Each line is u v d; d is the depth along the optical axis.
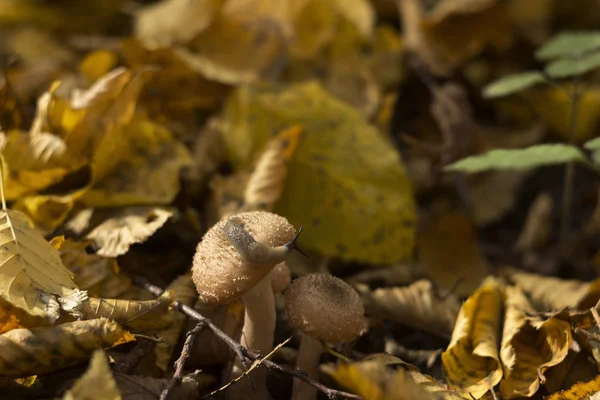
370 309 0.59
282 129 0.67
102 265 0.58
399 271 0.64
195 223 0.63
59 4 0.90
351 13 0.80
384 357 0.55
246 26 0.75
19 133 0.61
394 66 0.80
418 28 0.83
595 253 0.70
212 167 0.67
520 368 0.56
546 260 0.70
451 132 0.72
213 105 0.72
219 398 0.56
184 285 0.58
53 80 0.73
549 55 0.66
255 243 0.53
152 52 0.69
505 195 0.73
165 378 0.56
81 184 0.62
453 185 0.72
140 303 0.55
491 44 0.85
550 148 0.59
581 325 0.56
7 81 0.64
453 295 0.61
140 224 0.60
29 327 0.54
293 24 0.77
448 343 0.59
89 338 0.53
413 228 0.65
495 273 0.65
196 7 0.75
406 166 0.73
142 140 0.63
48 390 0.53
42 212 0.60
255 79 0.72
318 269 0.64
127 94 0.62
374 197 0.65
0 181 0.58
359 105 0.74
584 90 0.74
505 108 0.81
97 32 0.90
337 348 0.58
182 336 0.57
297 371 0.54
